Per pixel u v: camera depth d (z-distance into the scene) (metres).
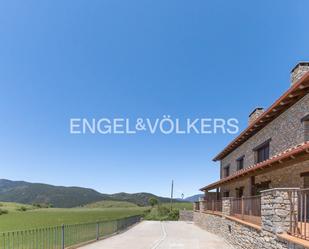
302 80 14.53
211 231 31.20
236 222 20.30
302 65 19.59
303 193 10.99
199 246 20.78
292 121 17.95
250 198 17.19
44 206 148.62
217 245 21.44
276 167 16.41
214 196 40.25
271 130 21.17
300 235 10.35
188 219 58.22
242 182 27.00
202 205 39.06
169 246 20.52
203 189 39.69
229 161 33.97
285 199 11.78
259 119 21.19
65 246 18.50
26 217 71.56
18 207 122.81
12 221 57.75
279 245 11.52
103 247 19.19
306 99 16.38
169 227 38.28
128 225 36.59
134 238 24.70
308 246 9.00
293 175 16.92
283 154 14.47
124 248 18.95
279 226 11.74
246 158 27.05
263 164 16.88
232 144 29.64
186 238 25.41
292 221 11.30
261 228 13.95
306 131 16.56
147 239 24.09
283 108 18.92
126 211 106.44
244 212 18.56
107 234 26.47
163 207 69.25
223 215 25.55
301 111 16.91
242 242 18.31
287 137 18.56
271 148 21.08
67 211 109.00
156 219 60.28
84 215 79.31
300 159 14.15
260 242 14.17
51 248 18.02
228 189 32.53
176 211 61.84
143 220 56.38
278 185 18.88
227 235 23.53
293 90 15.91
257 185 22.70
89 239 22.09
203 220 36.91
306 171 15.62
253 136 25.22
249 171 19.44
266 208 13.16
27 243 21.70
